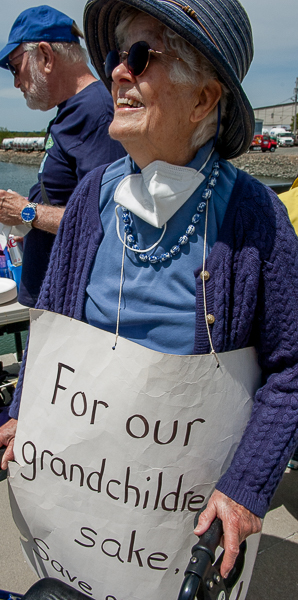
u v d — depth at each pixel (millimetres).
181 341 931
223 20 815
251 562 1017
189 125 898
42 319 930
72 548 994
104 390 870
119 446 882
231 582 914
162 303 932
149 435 868
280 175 19203
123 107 900
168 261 933
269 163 20562
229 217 911
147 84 843
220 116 938
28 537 1080
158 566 964
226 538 841
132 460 886
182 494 915
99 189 1043
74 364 897
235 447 939
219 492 891
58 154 1746
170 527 938
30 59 1752
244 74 922
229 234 905
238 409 924
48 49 1717
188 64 827
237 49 845
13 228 1845
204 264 907
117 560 966
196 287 907
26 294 2088
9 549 1706
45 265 1988
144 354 838
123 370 854
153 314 931
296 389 890
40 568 1108
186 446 883
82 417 899
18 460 1001
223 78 818
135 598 992
